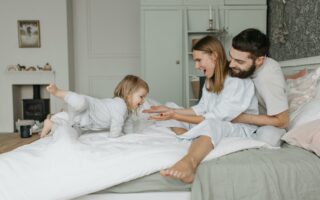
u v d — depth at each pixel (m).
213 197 1.14
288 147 1.41
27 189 1.06
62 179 1.08
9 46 4.44
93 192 1.12
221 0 3.63
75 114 1.61
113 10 4.62
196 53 1.57
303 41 2.60
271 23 3.53
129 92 1.65
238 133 1.48
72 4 4.61
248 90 1.51
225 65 1.56
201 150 1.21
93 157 1.14
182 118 1.50
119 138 1.47
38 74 4.46
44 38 4.42
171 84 3.68
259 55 1.47
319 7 2.30
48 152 1.17
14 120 4.55
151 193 1.16
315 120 1.43
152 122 1.91
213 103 1.61
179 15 3.63
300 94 1.81
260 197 1.13
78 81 4.71
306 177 1.17
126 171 1.11
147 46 3.65
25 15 4.39
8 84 4.47
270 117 1.50
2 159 1.14
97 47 4.67
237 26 3.64
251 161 1.20
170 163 1.15
